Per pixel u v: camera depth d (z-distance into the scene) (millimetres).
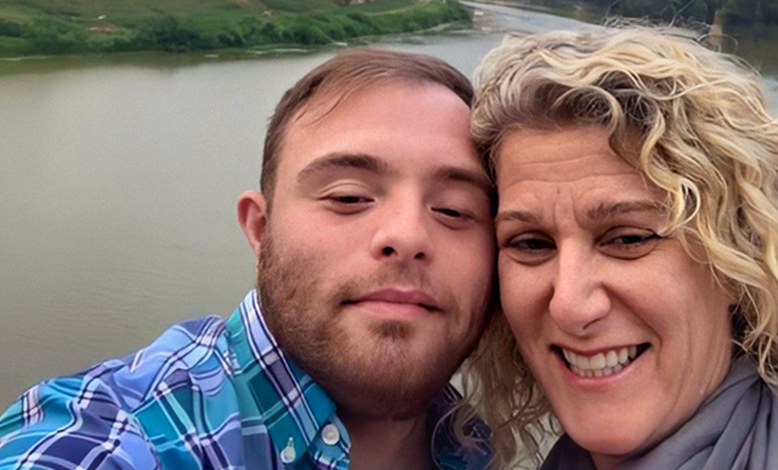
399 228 499
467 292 528
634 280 472
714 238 462
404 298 504
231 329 565
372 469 579
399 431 569
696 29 553
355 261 504
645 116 465
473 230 540
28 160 2910
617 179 471
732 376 490
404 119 527
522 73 498
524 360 608
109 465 440
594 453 526
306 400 526
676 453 474
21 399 498
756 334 477
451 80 565
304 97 551
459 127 540
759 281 467
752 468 460
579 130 478
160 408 491
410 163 517
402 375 506
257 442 517
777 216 469
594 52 490
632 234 475
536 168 491
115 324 1801
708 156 469
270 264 535
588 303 475
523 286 512
